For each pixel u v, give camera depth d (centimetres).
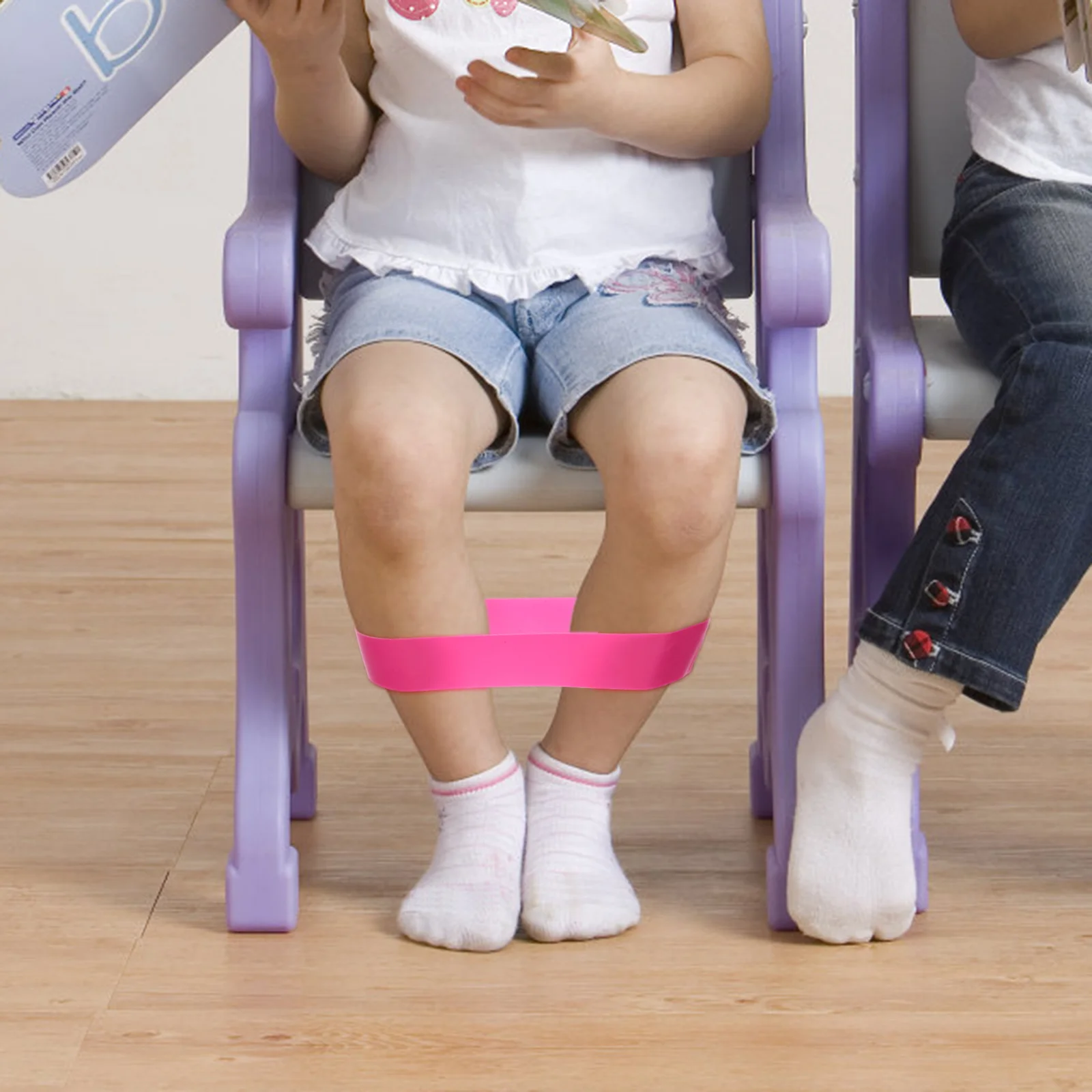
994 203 206
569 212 204
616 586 187
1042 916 200
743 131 208
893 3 220
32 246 464
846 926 190
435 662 187
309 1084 167
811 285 191
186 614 310
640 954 191
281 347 200
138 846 220
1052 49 210
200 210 462
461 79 195
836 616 309
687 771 243
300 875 212
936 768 242
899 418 194
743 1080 167
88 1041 174
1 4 170
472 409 188
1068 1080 167
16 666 284
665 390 185
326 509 200
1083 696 268
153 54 179
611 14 169
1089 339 186
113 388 472
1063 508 180
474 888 192
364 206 209
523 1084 167
